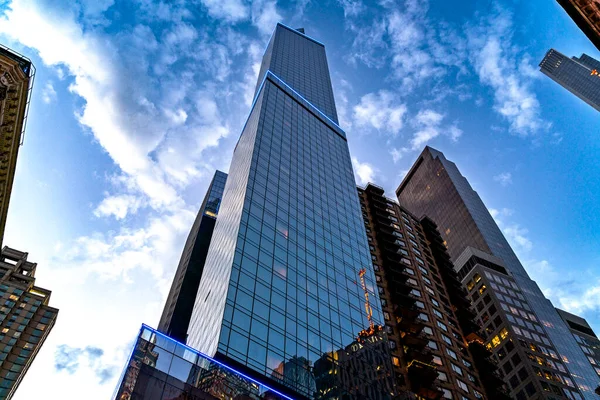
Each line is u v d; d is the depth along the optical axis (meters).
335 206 84.44
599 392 112.25
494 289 135.12
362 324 61.03
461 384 75.62
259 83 134.25
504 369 115.38
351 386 49.53
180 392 35.66
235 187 77.62
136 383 34.28
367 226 106.12
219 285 52.78
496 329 124.75
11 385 99.62
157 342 37.91
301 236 66.81
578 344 138.38
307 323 52.38
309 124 108.69
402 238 108.06
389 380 55.44
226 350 41.16
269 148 82.50
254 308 47.94
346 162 107.69
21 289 118.50
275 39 167.00
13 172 38.88
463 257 154.25
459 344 87.19
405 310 81.44
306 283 58.56
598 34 42.97
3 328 107.94
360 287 68.81
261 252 56.56
